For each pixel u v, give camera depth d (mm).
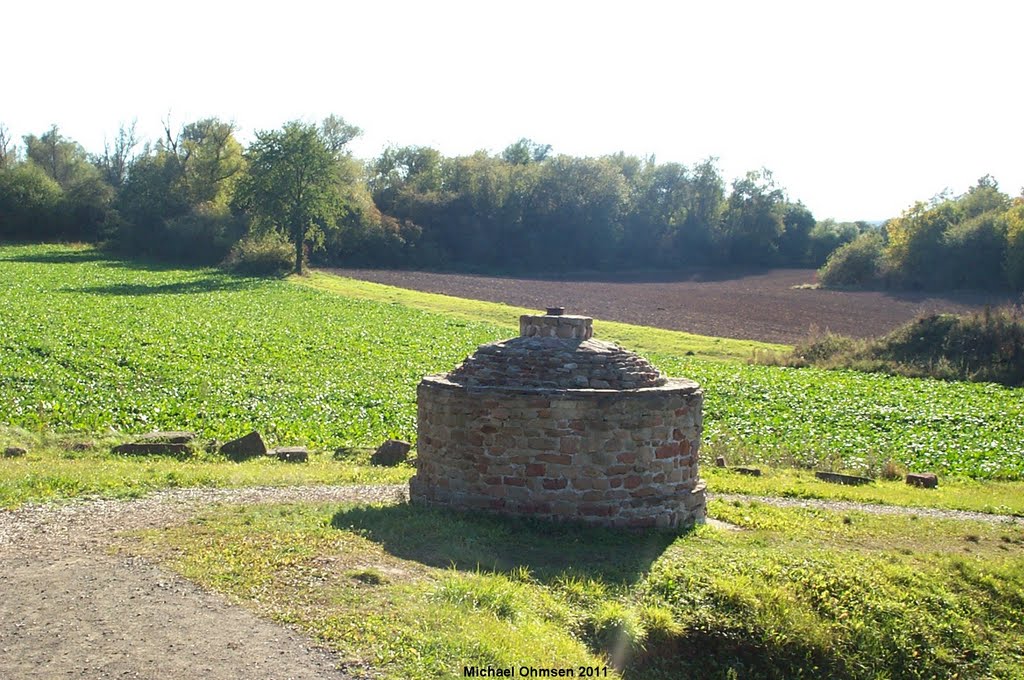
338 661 8273
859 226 129250
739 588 11273
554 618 10172
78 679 7770
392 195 111188
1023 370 38438
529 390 12828
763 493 18438
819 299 74500
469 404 13164
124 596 9516
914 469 22422
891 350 42156
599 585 10984
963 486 20750
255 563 10523
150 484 14836
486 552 11664
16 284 59125
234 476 15992
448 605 9570
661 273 104188
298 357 35031
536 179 109188
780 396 31719
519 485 12938
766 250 115062
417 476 14195
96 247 90688
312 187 74312
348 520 12578
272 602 9453
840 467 22094
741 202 117188
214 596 9562
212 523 12227
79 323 41375
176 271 74750
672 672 10148
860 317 62219
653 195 116500
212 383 27562
